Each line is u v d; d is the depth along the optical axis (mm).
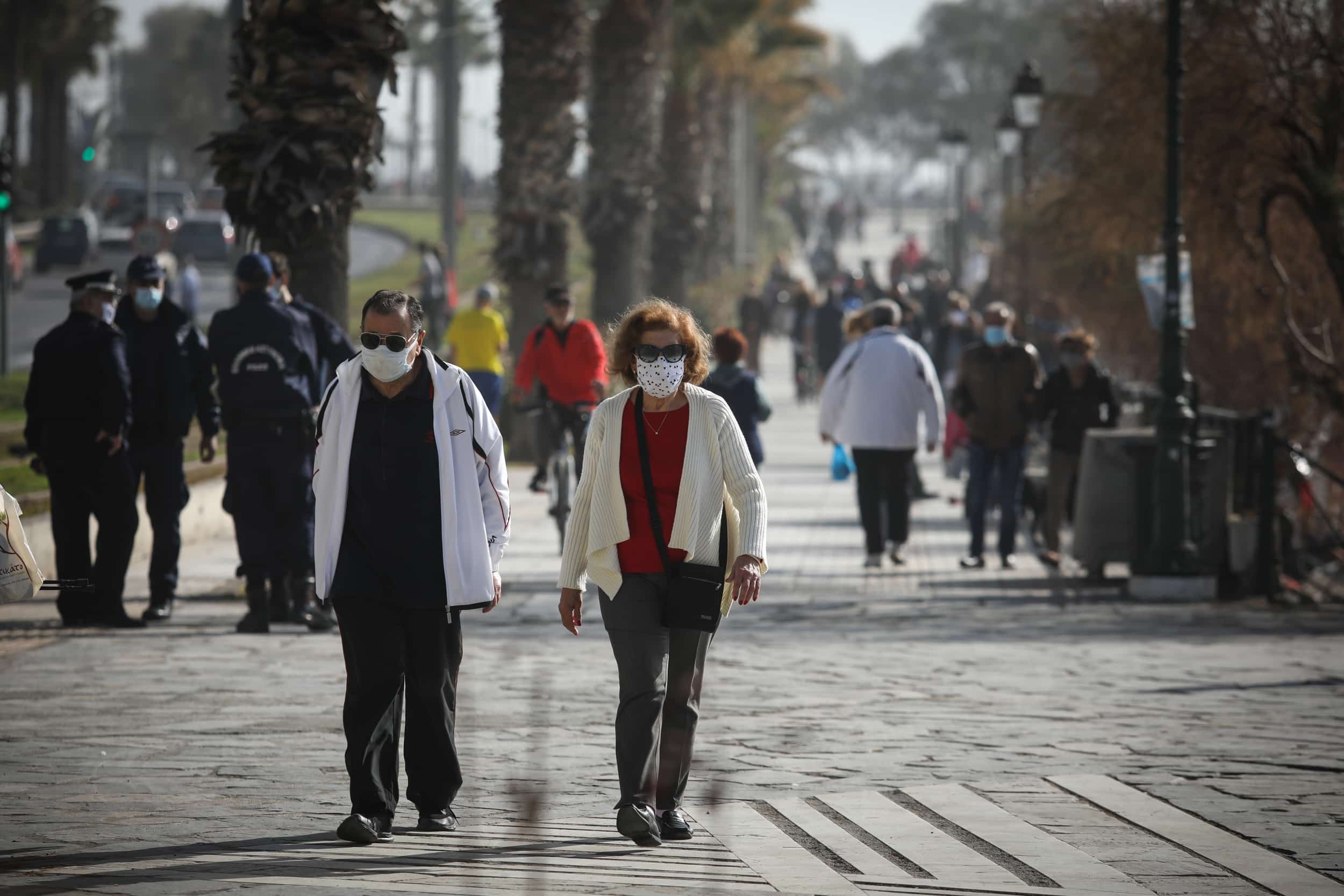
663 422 15570
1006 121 74000
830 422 38438
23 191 190250
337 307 32844
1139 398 48594
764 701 22703
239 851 14789
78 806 16500
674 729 15641
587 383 38531
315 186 31984
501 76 62688
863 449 37781
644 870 14438
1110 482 35938
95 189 196625
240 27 32406
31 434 27984
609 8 75312
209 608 30828
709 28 102188
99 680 23406
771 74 151625
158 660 25078
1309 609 33062
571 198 63000
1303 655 26953
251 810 16453
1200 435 35844
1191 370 52469
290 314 27141
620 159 75688
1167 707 22438
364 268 142000
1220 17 42531
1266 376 50219
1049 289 65125
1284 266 45062
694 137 103500
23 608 30641
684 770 15695
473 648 26922
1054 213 55719
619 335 15664
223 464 44156
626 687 15484
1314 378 44156
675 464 15484
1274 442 34844
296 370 27094
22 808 16375
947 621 30562
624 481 15523
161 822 15883
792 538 43375
